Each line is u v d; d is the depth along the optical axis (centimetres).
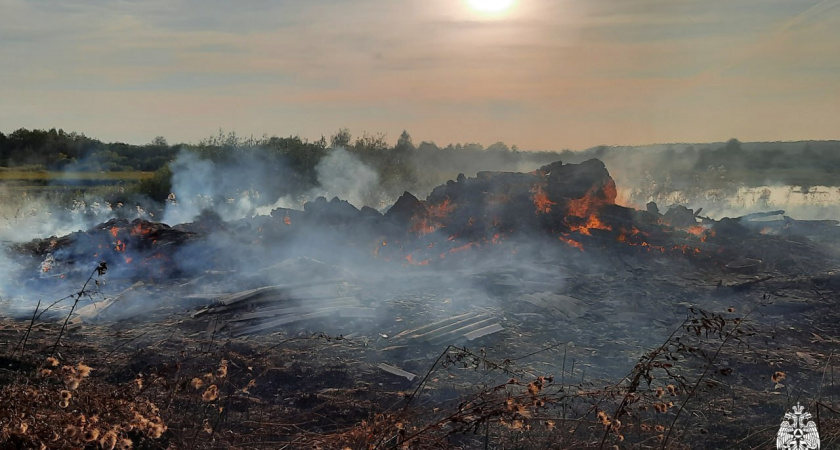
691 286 1162
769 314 1034
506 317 963
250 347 816
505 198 1470
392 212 1459
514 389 689
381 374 752
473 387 700
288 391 700
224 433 560
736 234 1534
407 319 949
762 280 1196
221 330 911
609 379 741
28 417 405
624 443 556
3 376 644
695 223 1596
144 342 848
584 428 584
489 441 565
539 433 573
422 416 622
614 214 1509
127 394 488
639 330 932
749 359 813
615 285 1139
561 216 1430
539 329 924
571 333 911
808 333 949
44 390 423
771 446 566
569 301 1029
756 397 689
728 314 1012
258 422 600
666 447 542
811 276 1223
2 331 873
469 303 1037
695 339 894
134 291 1083
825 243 1560
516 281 1138
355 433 504
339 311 957
